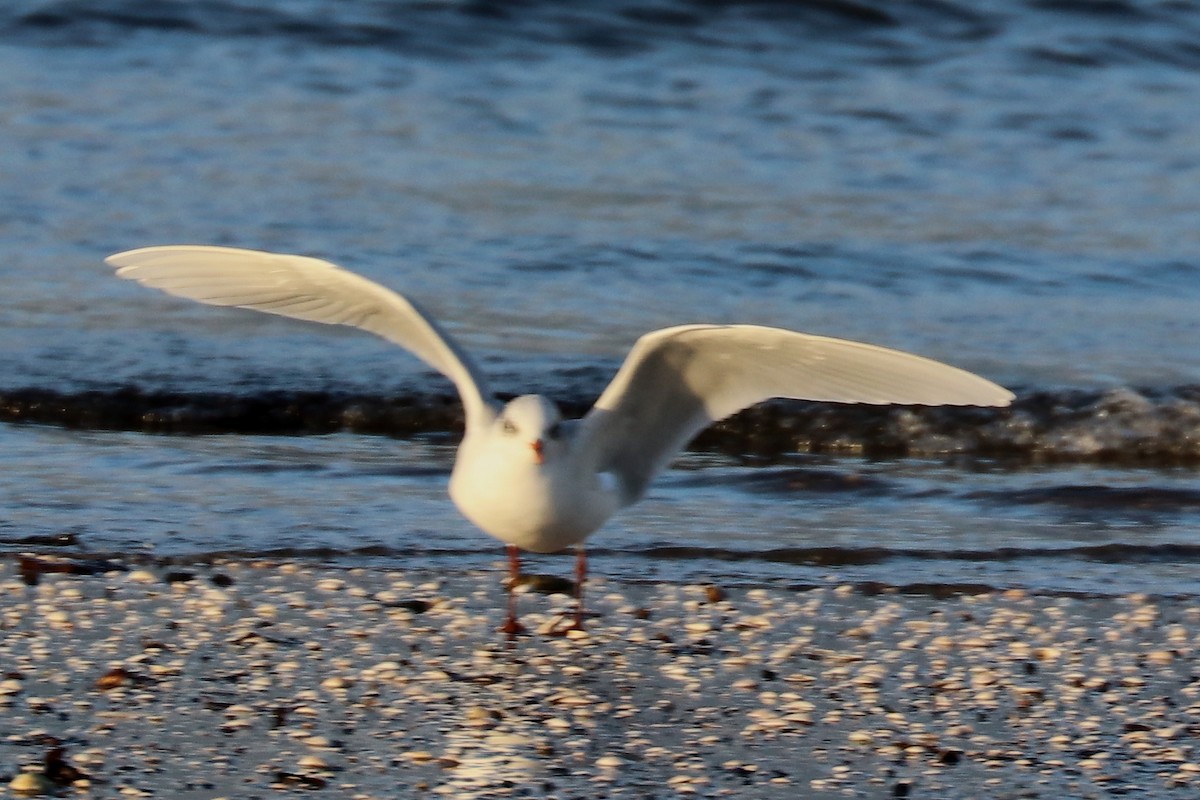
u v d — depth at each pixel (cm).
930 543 1152
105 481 1234
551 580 1052
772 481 1291
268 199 1980
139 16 2642
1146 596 1048
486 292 1716
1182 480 1313
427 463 1312
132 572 1037
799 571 1091
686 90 2572
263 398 1434
